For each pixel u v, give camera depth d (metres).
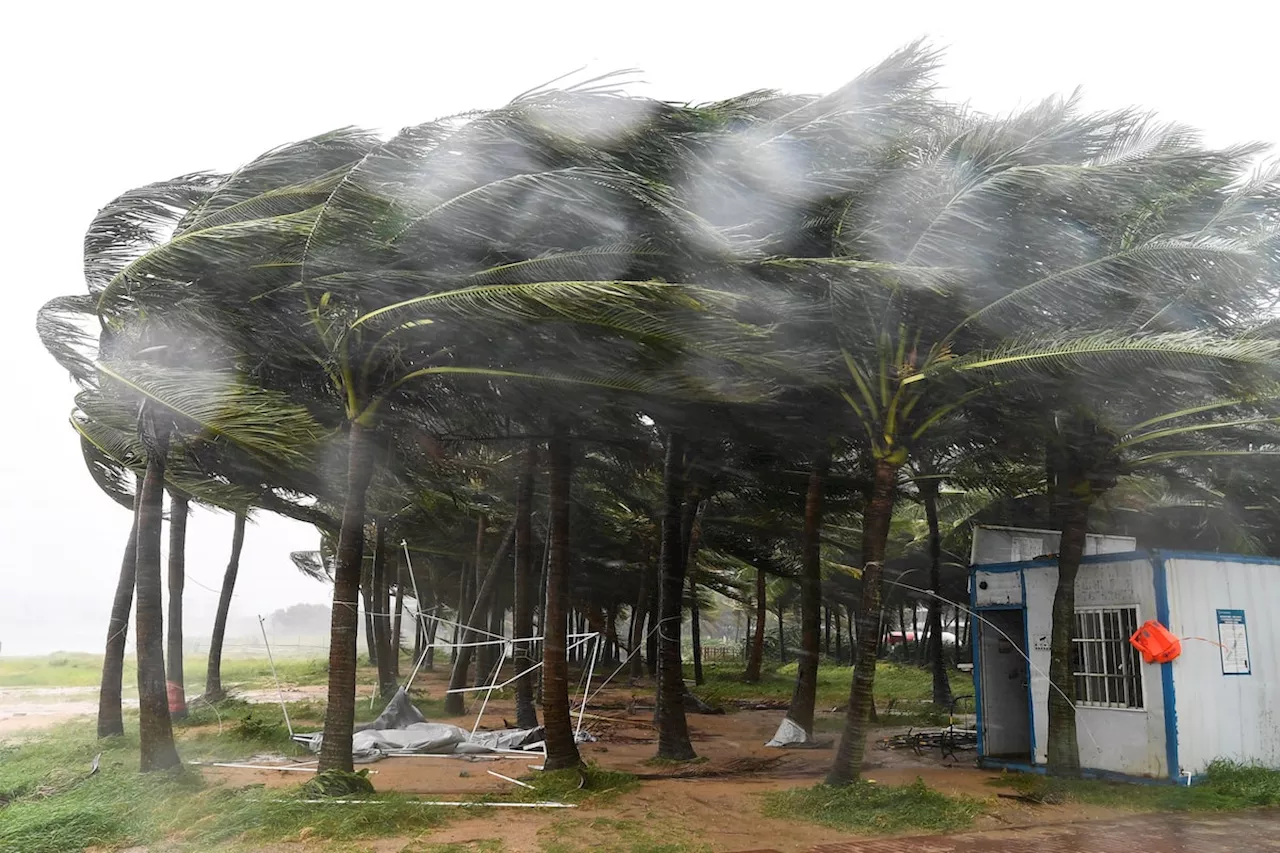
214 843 7.99
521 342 9.94
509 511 24.31
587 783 10.53
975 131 10.38
